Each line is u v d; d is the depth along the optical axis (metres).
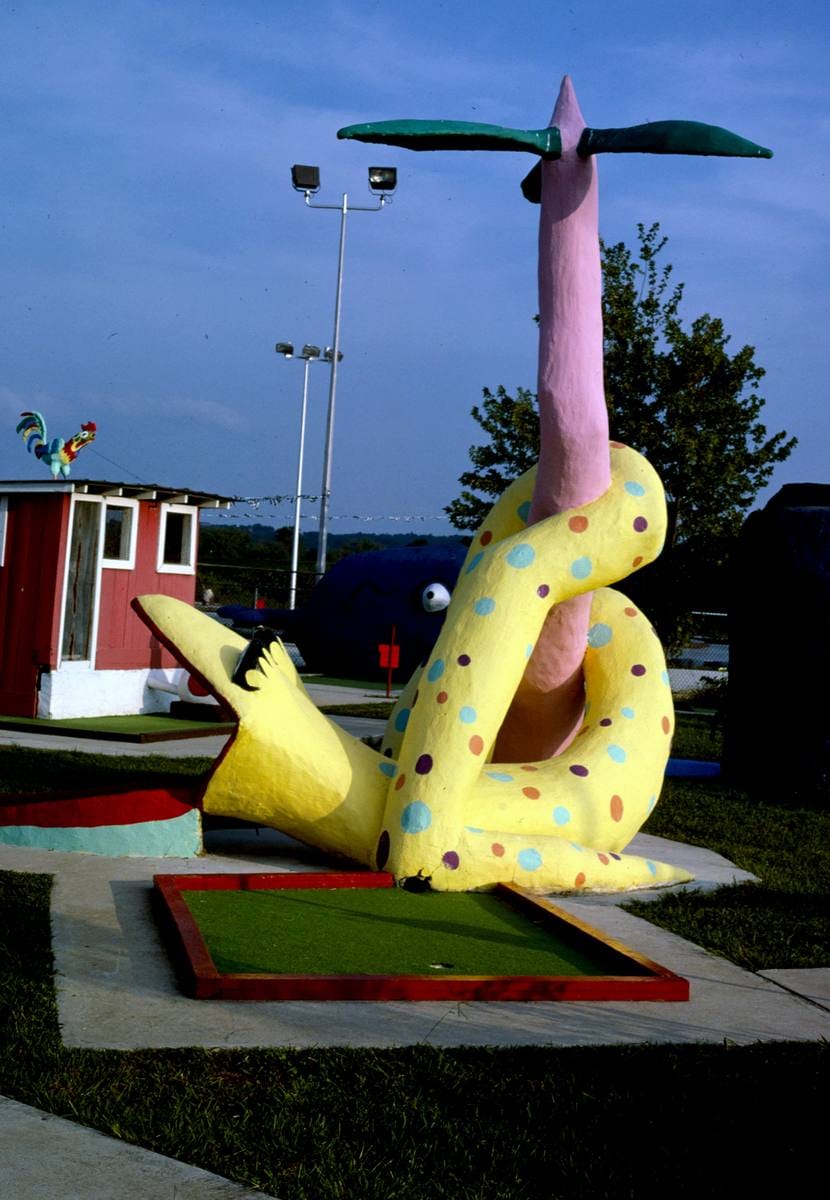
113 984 5.18
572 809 7.47
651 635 8.37
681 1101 4.28
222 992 5.04
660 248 23.70
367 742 11.83
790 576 11.98
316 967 5.47
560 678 7.96
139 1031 4.64
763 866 8.62
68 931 5.91
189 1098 4.04
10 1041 4.40
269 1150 3.73
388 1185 3.56
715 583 22.23
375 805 7.22
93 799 7.57
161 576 15.68
